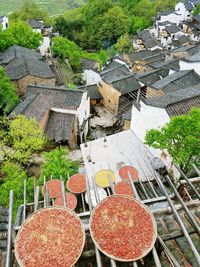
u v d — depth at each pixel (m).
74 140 34.19
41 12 85.38
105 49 88.81
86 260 6.95
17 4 141.12
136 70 57.91
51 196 13.12
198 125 16.31
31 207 10.66
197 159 17.61
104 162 23.06
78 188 13.32
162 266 6.74
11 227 7.42
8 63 42.72
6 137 28.53
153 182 14.82
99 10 92.94
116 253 6.39
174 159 17.20
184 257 6.95
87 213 8.72
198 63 31.08
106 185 14.99
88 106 39.78
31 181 20.41
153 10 100.00
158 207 8.98
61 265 6.27
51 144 31.91
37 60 46.12
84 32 88.62
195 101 22.83
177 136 17.14
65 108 32.75
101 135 38.91
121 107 42.75
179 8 93.12
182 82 30.06
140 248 6.47
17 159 27.25
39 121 29.67
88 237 7.46
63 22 85.94
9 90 33.44
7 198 18.86
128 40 84.25
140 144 25.66
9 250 6.77
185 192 9.55
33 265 6.29
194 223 7.27
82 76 54.84
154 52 63.66
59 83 45.56
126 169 15.95
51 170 21.30
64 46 60.84
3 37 49.44
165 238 7.15
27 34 52.78
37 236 6.75
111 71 49.09
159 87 30.22
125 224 6.90
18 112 30.23
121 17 89.81
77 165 24.62
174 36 78.81
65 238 6.71
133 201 7.29
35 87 35.19
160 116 22.73
